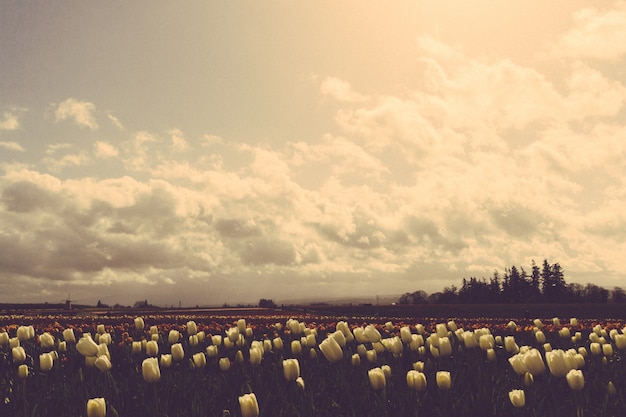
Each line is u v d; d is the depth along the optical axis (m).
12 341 8.80
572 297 118.44
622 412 5.31
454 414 5.22
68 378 7.30
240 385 6.57
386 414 5.17
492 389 5.93
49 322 31.11
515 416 5.20
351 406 5.46
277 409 5.42
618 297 113.56
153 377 5.52
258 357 7.00
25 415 5.30
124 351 9.52
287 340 12.34
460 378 6.38
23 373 6.63
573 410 5.14
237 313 51.34
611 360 8.15
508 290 123.94
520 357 5.79
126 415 5.51
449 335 10.33
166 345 10.45
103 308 74.75
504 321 30.97
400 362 7.09
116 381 6.98
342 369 6.68
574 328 16.47
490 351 7.41
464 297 125.62
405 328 7.91
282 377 6.73
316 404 5.64
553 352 5.31
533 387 5.79
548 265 121.56
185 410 5.49
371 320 32.78
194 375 7.11
